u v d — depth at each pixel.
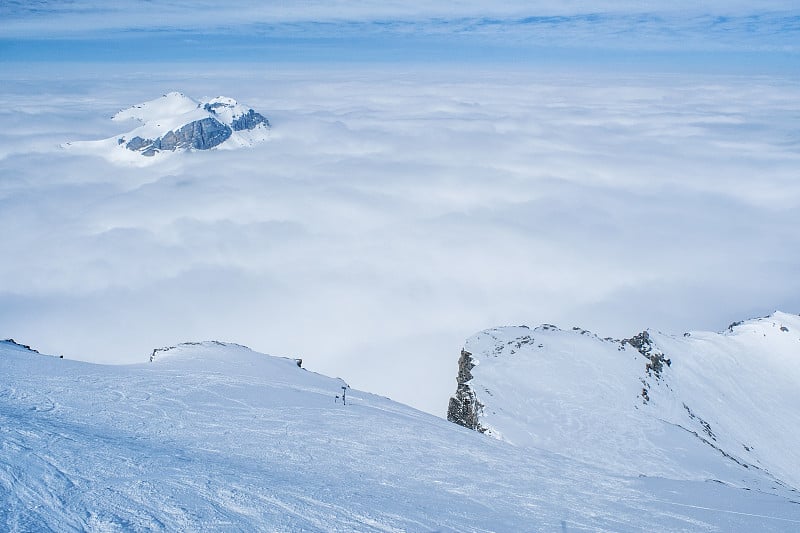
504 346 65.81
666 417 55.16
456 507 19.42
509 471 25.56
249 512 15.61
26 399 27.05
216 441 24.00
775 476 53.09
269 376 42.88
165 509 14.93
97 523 13.64
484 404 51.53
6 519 13.17
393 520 16.84
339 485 19.73
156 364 44.28
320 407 33.44
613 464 40.44
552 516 20.17
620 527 19.88
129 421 25.31
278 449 24.05
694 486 26.86
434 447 27.98
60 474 16.44
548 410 50.69
